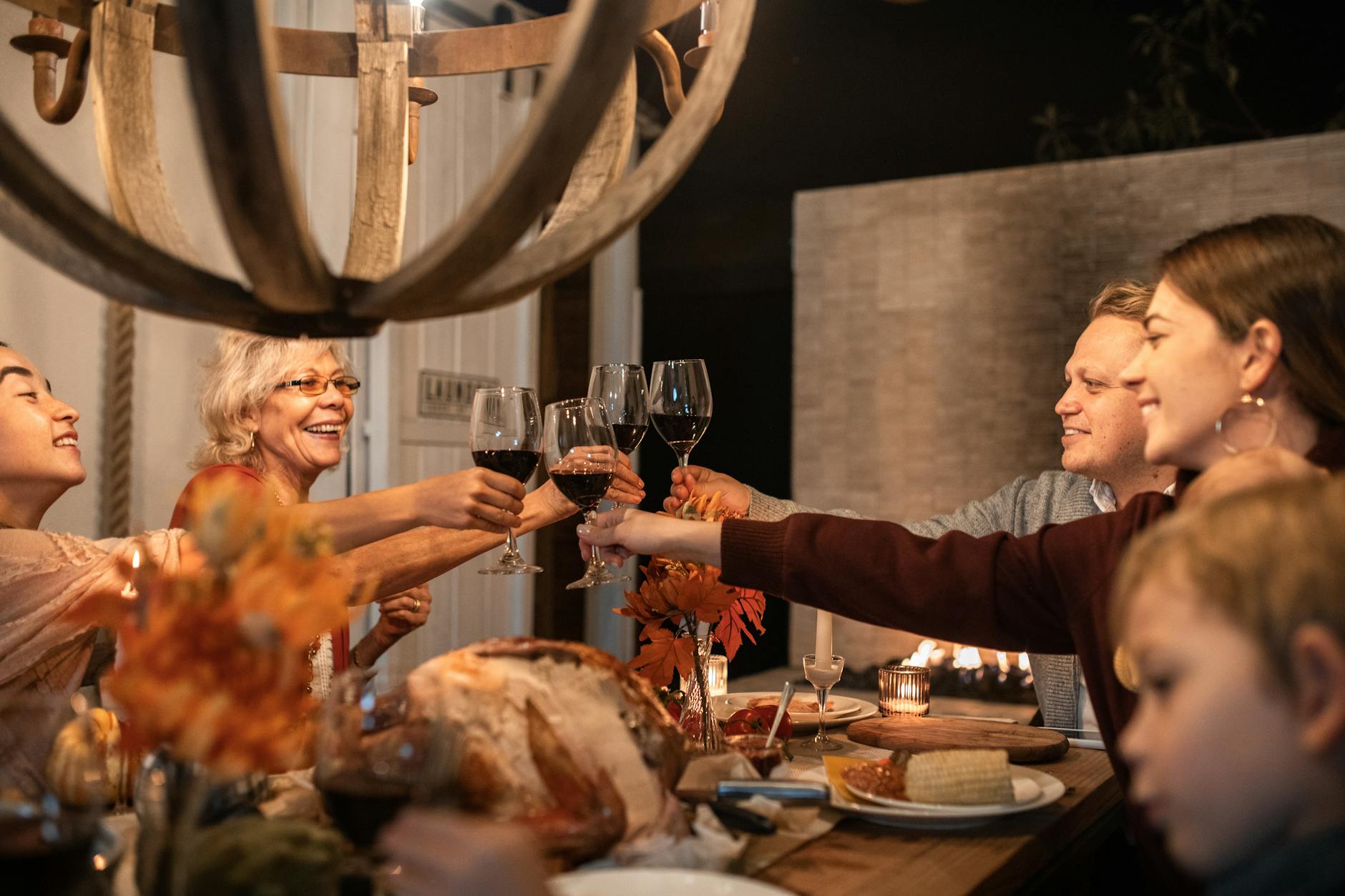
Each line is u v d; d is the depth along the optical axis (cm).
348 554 168
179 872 71
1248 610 65
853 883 94
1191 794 66
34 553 148
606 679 100
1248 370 109
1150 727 70
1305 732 63
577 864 92
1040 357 408
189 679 68
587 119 73
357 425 359
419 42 134
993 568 128
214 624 69
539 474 454
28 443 168
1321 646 62
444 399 391
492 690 93
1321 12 429
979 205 416
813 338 443
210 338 305
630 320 503
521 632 432
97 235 72
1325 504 66
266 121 65
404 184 117
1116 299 198
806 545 133
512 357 434
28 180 67
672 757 102
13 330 255
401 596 200
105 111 96
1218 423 111
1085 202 401
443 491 146
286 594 71
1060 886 126
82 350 272
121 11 99
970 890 92
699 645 142
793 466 446
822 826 109
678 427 166
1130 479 195
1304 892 62
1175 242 390
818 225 443
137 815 95
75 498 270
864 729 153
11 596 145
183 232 96
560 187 77
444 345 391
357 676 87
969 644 133
